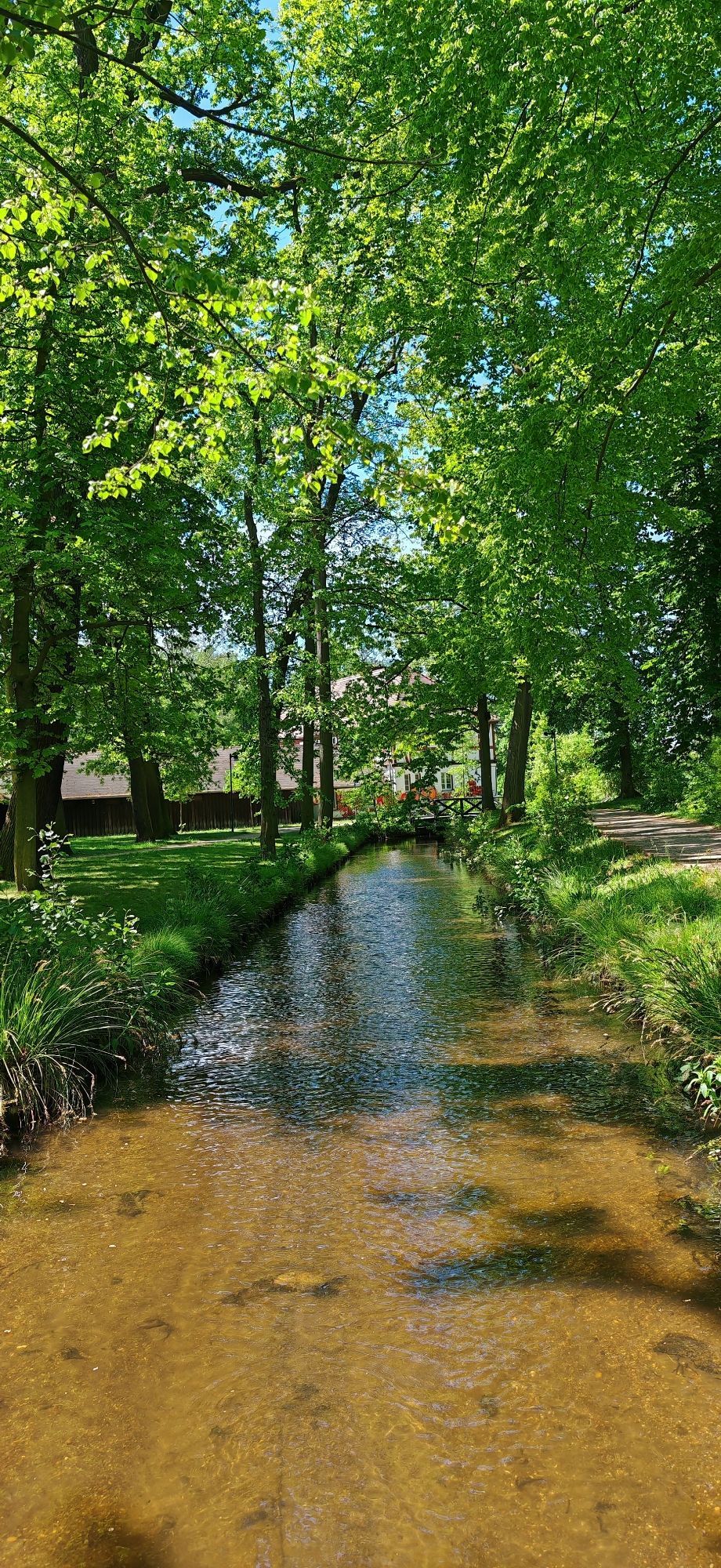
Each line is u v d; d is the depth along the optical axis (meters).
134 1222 4.84
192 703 18.08
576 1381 3.36
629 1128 5.90
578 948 10.57
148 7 13.08
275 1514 2.79
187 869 15.62
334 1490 2.87
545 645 14.29
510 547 13.66
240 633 21.48
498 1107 6.42
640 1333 3.65
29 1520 2.81
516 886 15.48
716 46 8.68
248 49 14.91
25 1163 5.76
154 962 9.40
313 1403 3.30
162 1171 5.54
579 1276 4.09
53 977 7.70
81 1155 5.87
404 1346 3.62
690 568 25.80
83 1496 2.90
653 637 27.23
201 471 17.44
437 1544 2.64
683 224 10.91
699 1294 3.91
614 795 42.44
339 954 12.70
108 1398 3.38
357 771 34.84
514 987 10.13
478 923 14.94
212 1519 2.78
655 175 9.89
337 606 26.28
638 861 13.22
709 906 8.88
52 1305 4.03
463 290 14.97
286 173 17.20
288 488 6.85
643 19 8.75
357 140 15.08
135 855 26.09
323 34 16.02
